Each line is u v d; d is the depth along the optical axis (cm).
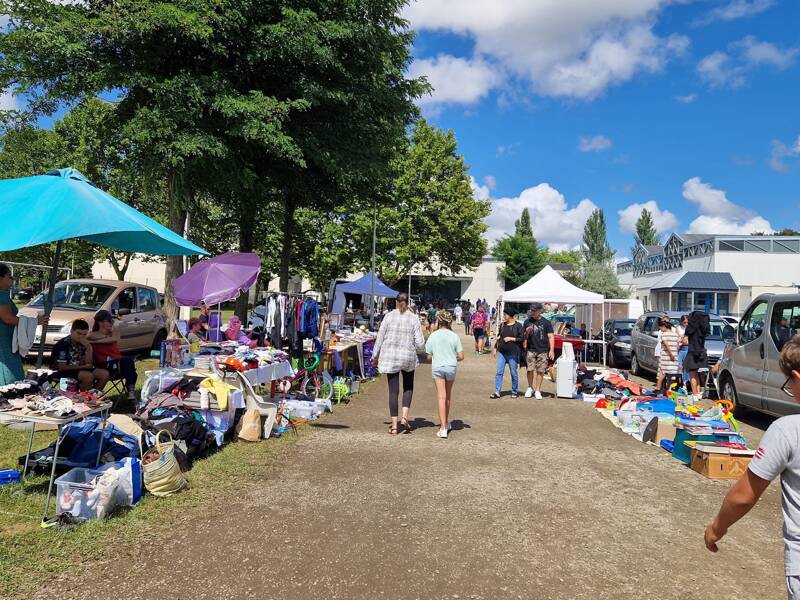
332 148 1530
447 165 3625
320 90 1407
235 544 406
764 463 201
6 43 1189
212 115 1313
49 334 1122
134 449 536
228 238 3025
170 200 1384
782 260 3588
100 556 378
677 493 564
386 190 1966
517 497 532
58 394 500
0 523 418
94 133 2620
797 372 206
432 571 376
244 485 536
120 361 840
